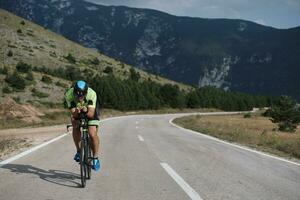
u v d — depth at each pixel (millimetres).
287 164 11297
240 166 10477
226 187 7625
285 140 19781
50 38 166250
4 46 131625
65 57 145125
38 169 9094
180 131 25766
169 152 13172
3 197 6379
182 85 195875
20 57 124875
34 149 13156
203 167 10062
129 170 9289
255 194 7102
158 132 24016
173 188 7375
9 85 75188
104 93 77312
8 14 169625
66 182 7688
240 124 47969
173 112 94938
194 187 7523
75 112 7430
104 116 54438
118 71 159500
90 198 6441
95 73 136625
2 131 22344
